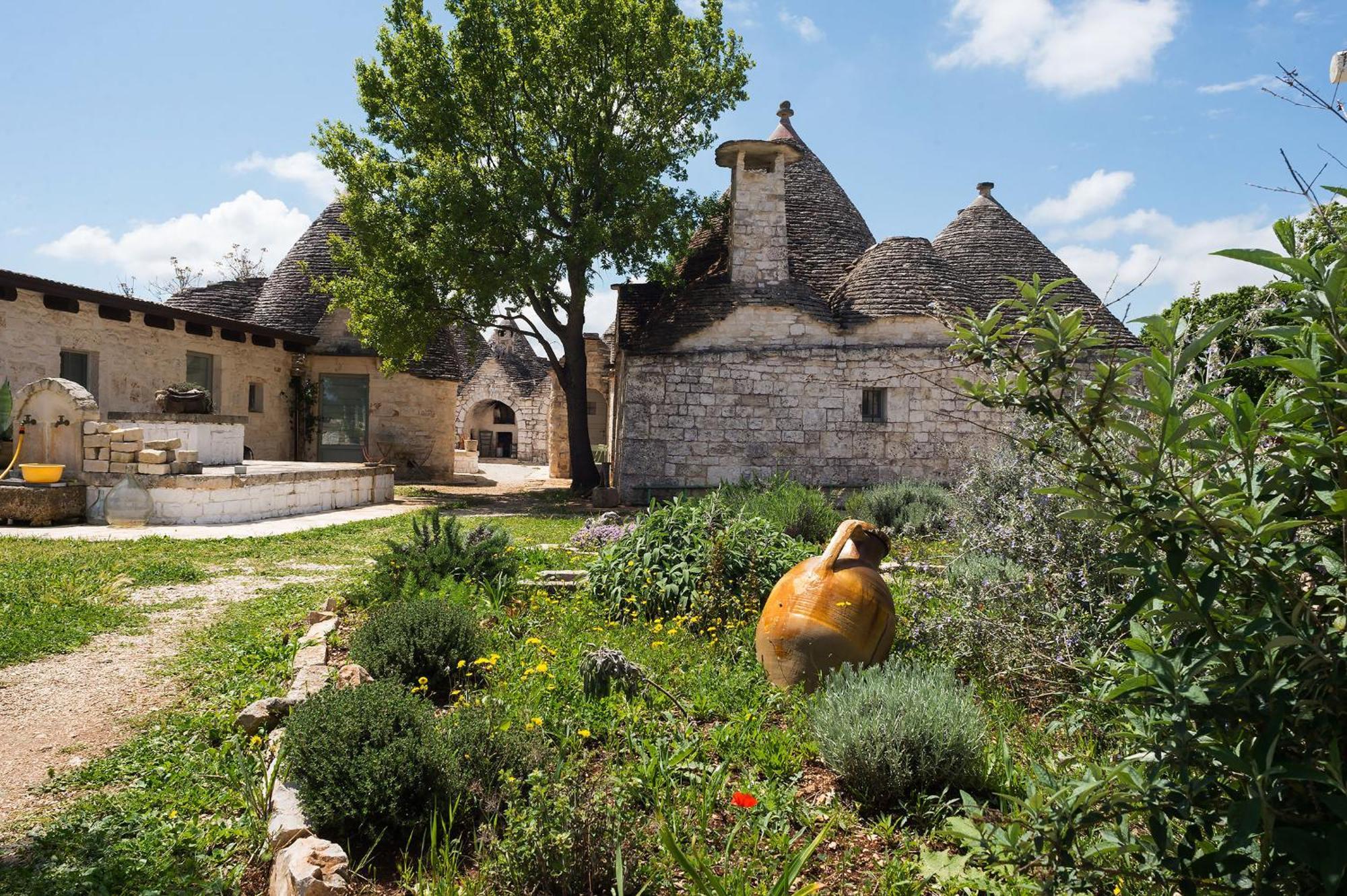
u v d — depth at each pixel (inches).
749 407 751.1
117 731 192.5
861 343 753.6
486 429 1835.6
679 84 784.9
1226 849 72.7
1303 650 71.7
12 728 193.3
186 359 813.2
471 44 748.6
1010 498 241.3
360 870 130.6
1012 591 209.3
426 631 217.2
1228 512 75.9
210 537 478.0
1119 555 82.1
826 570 213.5
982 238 838.5
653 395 747.4
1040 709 191.3
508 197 738.8
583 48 745.6
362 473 722.8
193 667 237.1
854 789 153.9
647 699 194.7
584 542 447.2
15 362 625.9
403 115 801.6
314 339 992.9
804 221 876.0
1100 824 91.0
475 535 345.1
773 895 107.1
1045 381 92.9
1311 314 74.8
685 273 881.5
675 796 145.6
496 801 145.6
